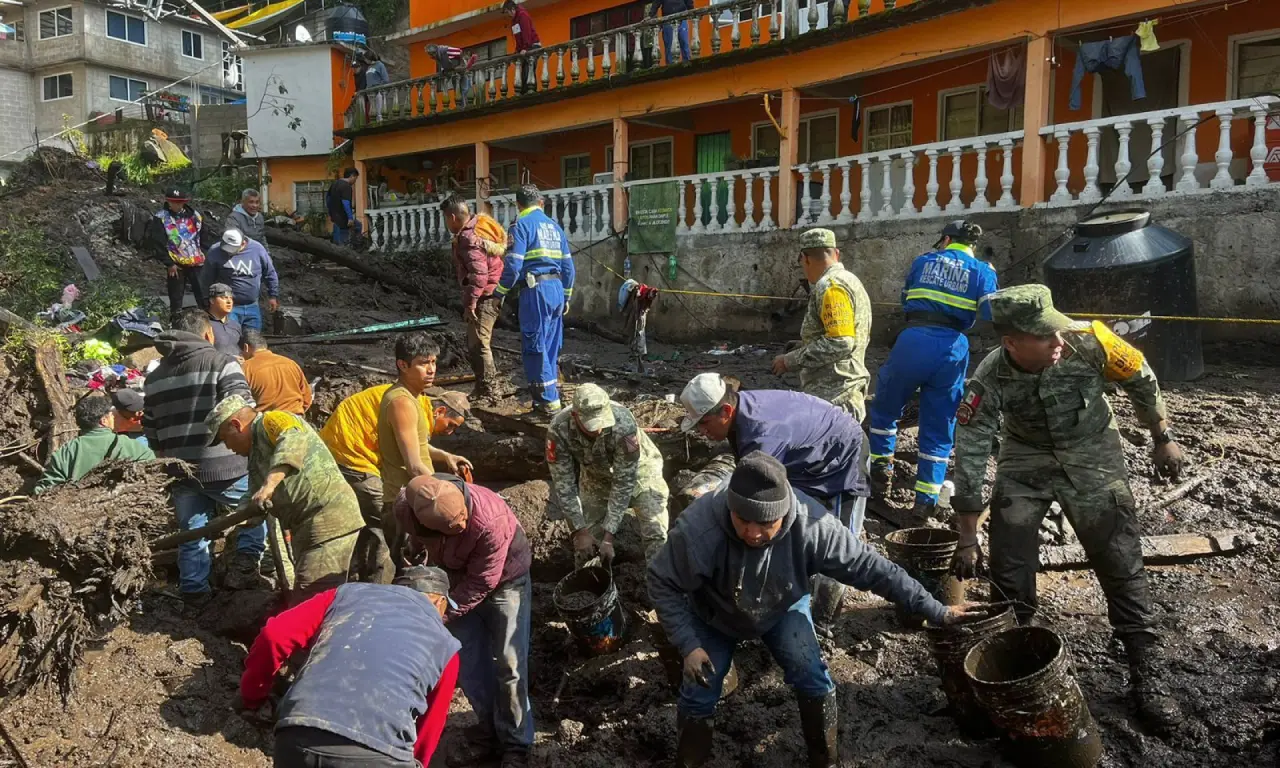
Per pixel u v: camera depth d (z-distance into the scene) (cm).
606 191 1597
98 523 512
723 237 1413
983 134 1431
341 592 336
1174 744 394
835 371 564
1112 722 408
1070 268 833
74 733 460
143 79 3984
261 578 585
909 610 373
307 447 480
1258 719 396
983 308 580
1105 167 1275
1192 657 440
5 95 3816
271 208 2450
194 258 1095
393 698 302
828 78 1332
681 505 604
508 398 790
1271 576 508
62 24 3791
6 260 1394
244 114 3114
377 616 323
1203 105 952
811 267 585
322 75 2384
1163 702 402
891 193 1240
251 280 997
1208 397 767
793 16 1326
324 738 290
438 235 1902
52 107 3859
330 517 483
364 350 1077
